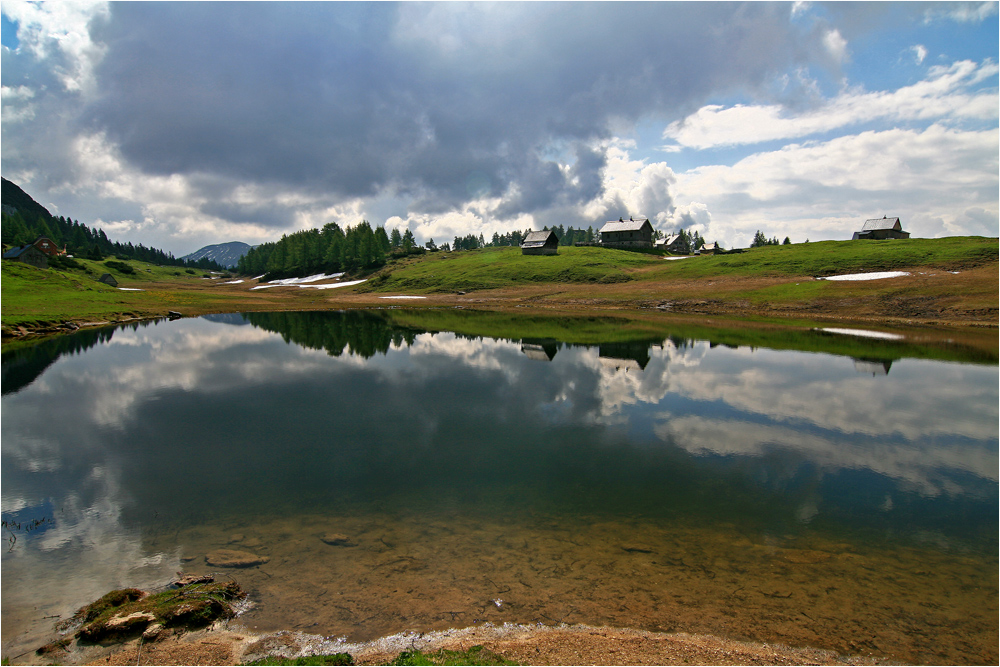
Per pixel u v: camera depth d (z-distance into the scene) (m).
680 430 17.81
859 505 12.06
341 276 155.38
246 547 9.88
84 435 17.17
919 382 25.23
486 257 139.00
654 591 8.52
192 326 52.50
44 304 56.97
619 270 102.56
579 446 16.23
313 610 7.91
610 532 10.62
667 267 100.62
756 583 8.81
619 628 7.59
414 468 14.28
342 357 33.06
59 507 11.68
